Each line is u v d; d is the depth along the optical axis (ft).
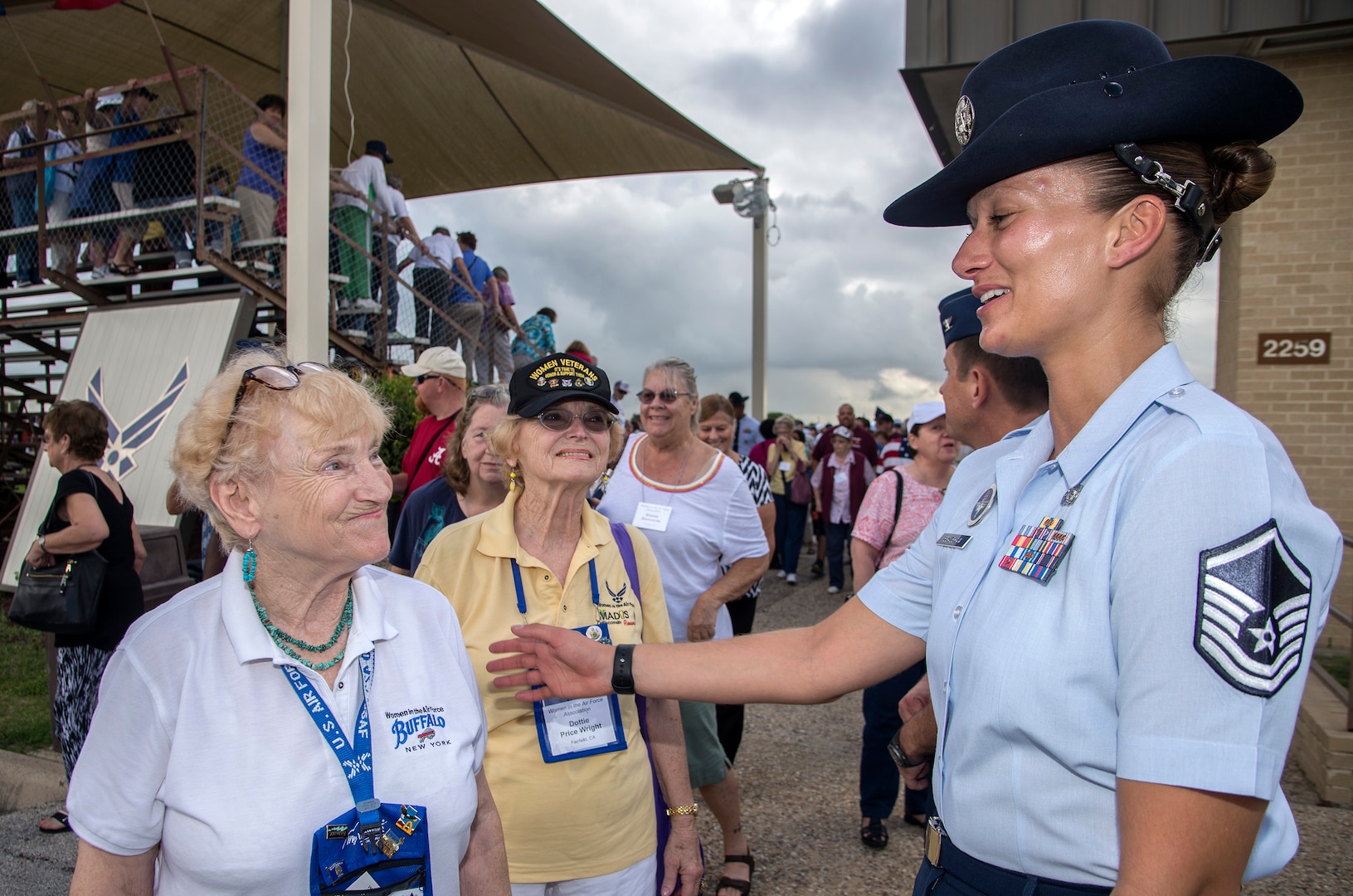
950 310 7.77
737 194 38.04
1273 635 2.58
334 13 27.25
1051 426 3.79
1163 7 15.06
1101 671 2.96
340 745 3.99
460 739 4.38
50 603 10.38
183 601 4.09
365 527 4.02
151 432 19.98
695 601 10.25
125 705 3.77
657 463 10.73
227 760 3.79
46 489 19.95
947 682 3.59
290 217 13.14
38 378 31.55
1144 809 2.66
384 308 25.07
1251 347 17.15
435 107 33.63
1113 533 3.02
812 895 9.51
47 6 21.77
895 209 4.25
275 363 4.26
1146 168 3.18
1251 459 2.77
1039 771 3.14
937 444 11.05
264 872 3.74
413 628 4.51
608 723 6.31
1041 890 3.15
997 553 3.56
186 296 22.99
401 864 3.92
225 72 32.04
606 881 6.19
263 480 3.96
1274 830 3.08
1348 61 16.08
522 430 6.70
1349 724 11.34
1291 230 16.78
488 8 24.35
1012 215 3.46
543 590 6.57
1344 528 16.66
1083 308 3.34
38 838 10.78
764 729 15.30
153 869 3.91
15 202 25.45
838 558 27.48
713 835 11.12
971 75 3.84
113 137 22.89
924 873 3.85
